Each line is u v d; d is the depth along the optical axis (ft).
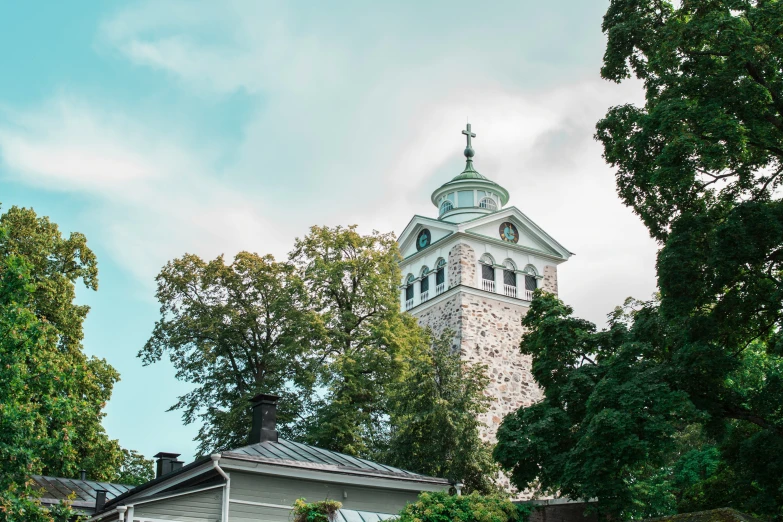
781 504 71.20
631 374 73.46
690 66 71.41
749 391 73.67
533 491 121.49
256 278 128.26
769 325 74.74
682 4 72.23
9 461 61.05
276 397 86.38
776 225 65.87
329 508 63.05
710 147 64.54
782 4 66.95
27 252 111.04
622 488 68.54
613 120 78.84
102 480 107.86
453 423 96.32
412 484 81.46
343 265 118.11
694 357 69.62
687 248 68.59
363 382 110.93
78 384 102.32
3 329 64.75
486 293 140.56
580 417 79.00
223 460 70.64
